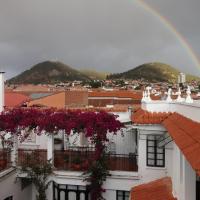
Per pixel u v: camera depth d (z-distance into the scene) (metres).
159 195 13.25
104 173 18.50
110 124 18.36
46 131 18.88
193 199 10.18
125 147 22.28
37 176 19.33
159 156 17.36
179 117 13.02
